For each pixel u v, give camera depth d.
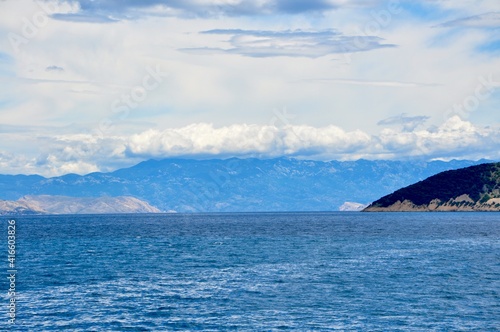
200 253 142.88
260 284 89.44
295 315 67.81
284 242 180.75
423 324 63.62
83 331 61.66
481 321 64.94
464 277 95.81
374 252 141.62
